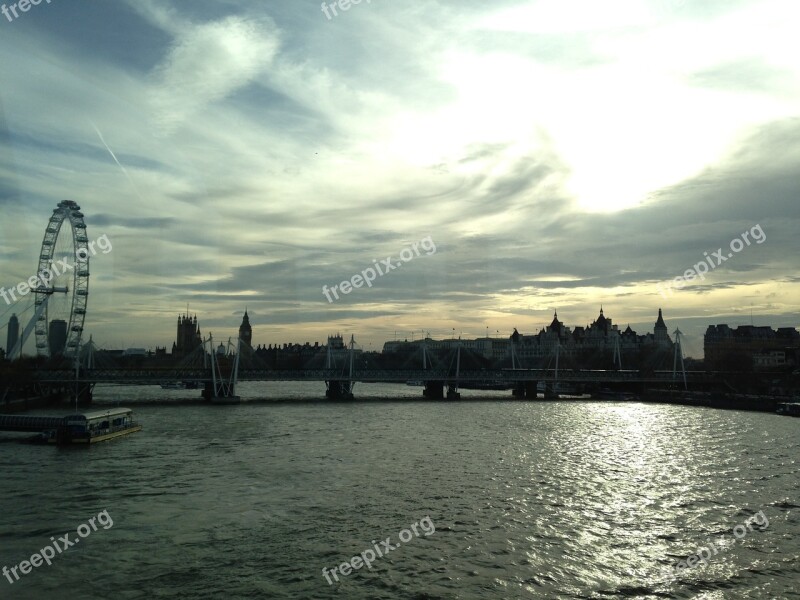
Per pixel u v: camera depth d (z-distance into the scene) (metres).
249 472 76.38
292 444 100.88
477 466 82.12
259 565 46.12
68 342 184.62
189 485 69.06
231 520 56.16
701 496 67.06
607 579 44.84
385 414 162.25
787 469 82.69
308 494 65.25
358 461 84.69
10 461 84.00
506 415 162.38
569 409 187.38
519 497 65.31
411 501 62.94
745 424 141.25
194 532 52.94
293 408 181.38
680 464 86.00
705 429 130.00
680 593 42.94
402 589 42.50
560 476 76.38
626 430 127.38
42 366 184.38
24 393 175.75
